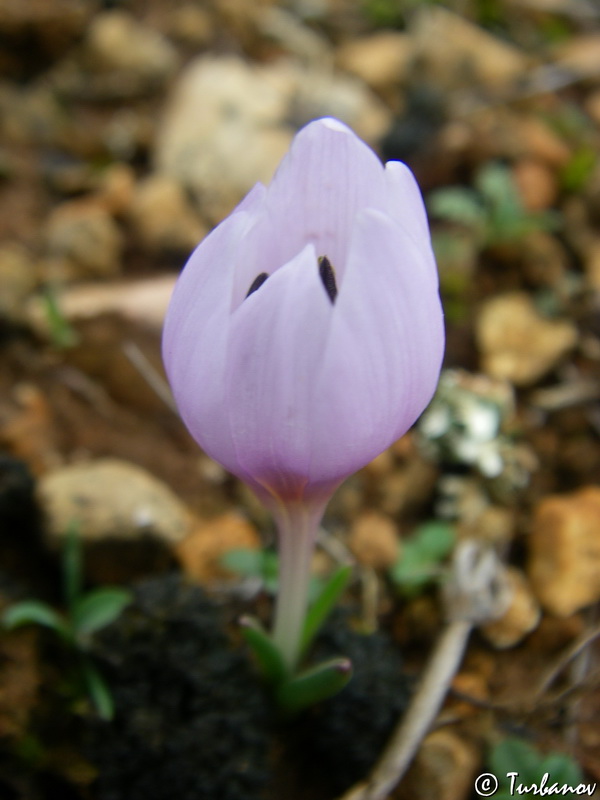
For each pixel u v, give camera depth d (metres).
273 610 0.07
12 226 0.10
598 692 0.06
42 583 0.07
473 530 0.07
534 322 0.09
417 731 0.06
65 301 0.09
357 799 0.05
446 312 0.09
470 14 0.14
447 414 0.08
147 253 0.10
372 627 0.07
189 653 0.06
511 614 0.07
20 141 0.11
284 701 0.06
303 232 0.05
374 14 0.14
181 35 0.13
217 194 0.10
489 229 0.09
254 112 0.11
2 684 0.06
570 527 0.07
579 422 0.08
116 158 0.11
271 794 0.06
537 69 0.12
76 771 0.05
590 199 0.10
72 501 0.07
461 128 0.11
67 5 0.12
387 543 0.07
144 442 0.08
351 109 0.11
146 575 0.07
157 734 0.05
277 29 0.13
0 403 0.08
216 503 0.08
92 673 0.06
